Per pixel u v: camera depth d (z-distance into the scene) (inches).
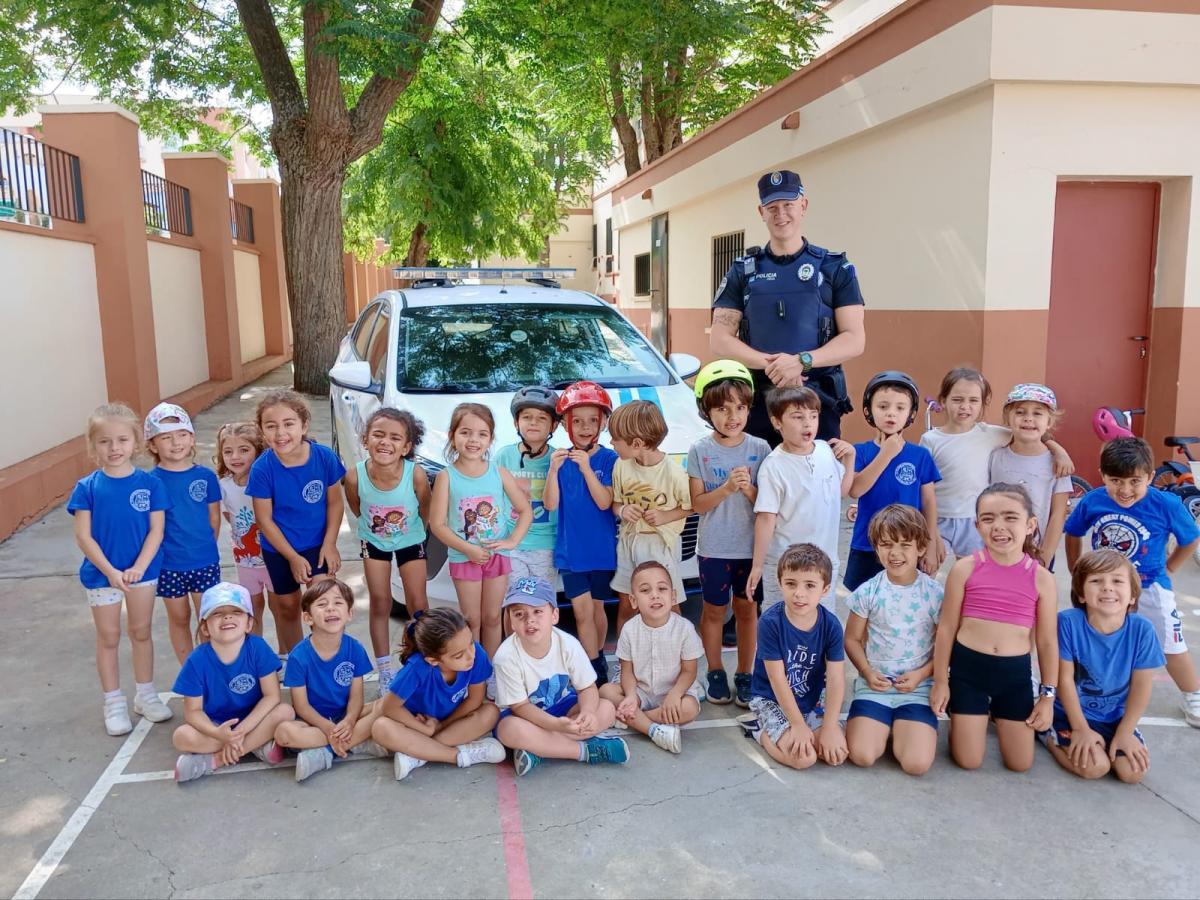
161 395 437.4
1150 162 261.7
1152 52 251.8
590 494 159.0
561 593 170.7
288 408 153.7
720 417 152.8
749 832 121.2
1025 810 126.4
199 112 653.3
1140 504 152.4
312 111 483.8
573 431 155.9
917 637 139.9
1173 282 270.5
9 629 190.4
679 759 141.1
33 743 145.1
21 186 311.1
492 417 157.6
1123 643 132.4
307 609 134.0
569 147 887.7
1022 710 134.8
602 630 167.2
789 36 564.1
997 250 260.2
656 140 666.8
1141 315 277.4
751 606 158.6
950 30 262.7
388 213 741.3
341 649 139.1
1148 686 132.5
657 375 219.5
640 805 127.8
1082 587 134.0
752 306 181.8
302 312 518.3
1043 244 261.3
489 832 121.3
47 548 243.9
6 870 113.4
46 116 352.8
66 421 330.0
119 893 109.3
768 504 149.7
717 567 156.5
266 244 677.3
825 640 138.6
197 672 133.6
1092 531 156.9
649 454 156.8
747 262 184.9
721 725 152.6
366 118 496.4
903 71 287.3
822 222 358.3
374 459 155.3
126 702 155.4
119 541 147.3
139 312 379.2
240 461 167.0
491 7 470.3
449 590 172.2
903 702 140.2
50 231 317.1
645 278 674.2
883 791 131.3
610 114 698.8
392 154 689.6
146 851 117.2
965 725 136.1
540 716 137.4
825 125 341.1
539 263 981.8
